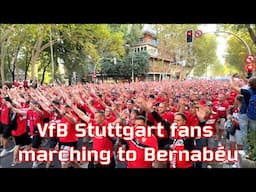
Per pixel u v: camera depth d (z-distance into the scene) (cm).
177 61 8694
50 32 4034
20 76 5862
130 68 6912
